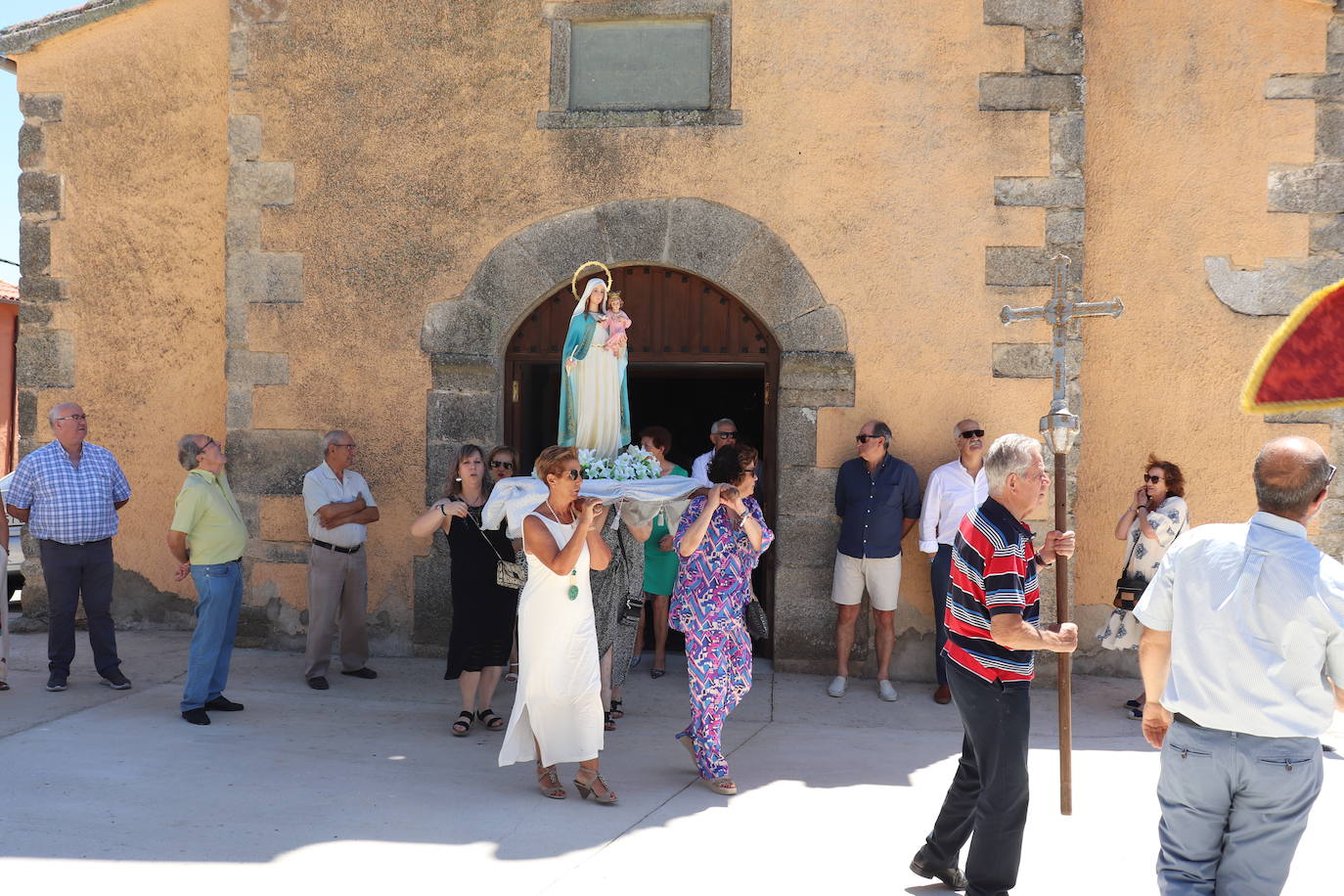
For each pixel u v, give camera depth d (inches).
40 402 319.9
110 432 318.0
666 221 284.4
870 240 279.4
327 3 291.9
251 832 169.8
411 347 291.7
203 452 235.6
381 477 292.8
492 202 289.0
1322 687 113.2
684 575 201.9
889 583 269.6
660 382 490.0
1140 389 287.3
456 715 245.9
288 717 239.6
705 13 282.4
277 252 295.3
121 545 318.3
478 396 290.0
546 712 186.7
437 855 163.2
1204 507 285.6
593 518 189.6
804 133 280.5
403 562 292.8
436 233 290.7
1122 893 155.6
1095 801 196.2
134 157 315.0
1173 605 122.8
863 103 278.8
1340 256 279.0
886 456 272.5
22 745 212.2
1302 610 112.2
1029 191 275.0
